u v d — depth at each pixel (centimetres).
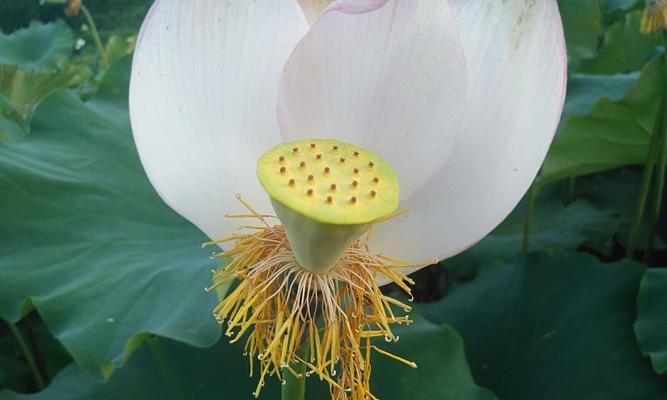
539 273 64
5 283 53
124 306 52
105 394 53
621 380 57
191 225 58
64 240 56
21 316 53
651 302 58
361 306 38
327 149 37
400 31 38
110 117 63
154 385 54
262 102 39
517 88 39
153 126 39
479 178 39
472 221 40
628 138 67
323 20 38
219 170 40
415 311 58
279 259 37
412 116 39
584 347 59
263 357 37
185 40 38
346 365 38
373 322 38
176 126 39
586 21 92
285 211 34
